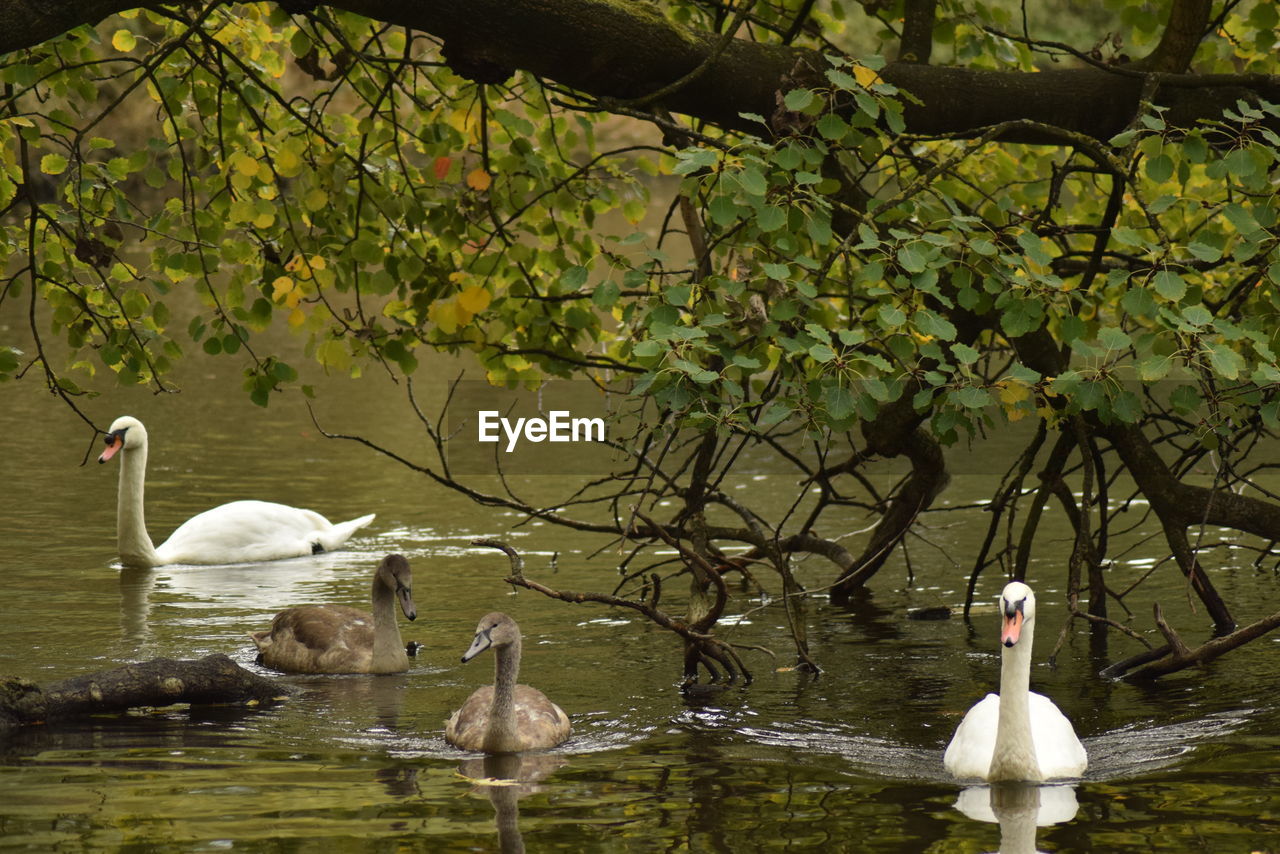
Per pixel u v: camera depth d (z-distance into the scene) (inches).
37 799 358.3
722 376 412.8
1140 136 433.1
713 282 413.1
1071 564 490.3
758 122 449.4
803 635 510.6
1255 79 477.4
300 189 468.4
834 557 615.2
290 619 526.0
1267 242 400.8
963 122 477.1
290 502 826.2
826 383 386.9
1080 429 493.4
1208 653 458.6
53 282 471.5
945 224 430.0
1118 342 391.5
